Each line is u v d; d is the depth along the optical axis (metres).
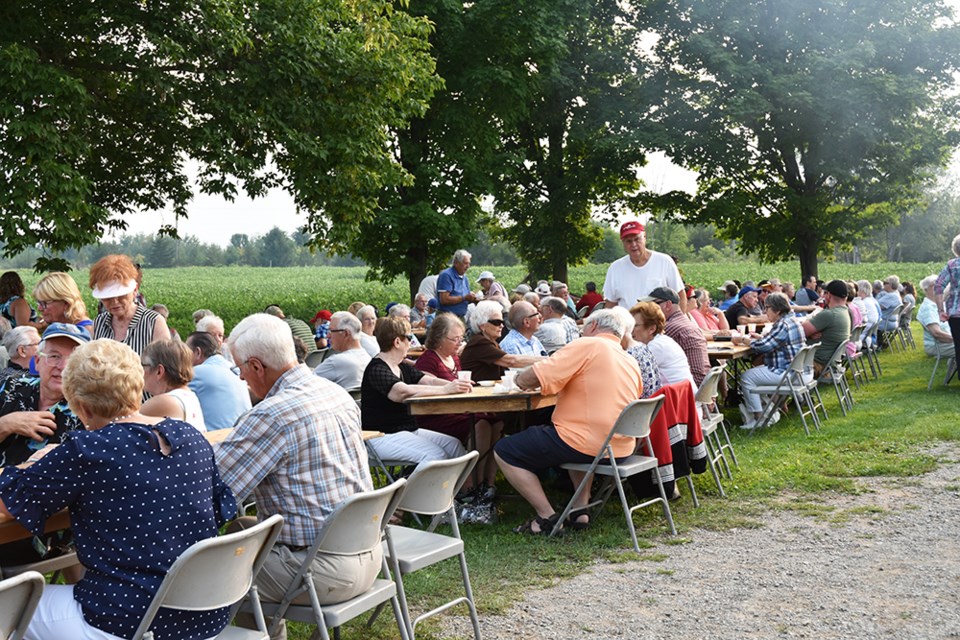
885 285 17.67
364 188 18.41
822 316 11.14
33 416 3.97
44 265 16.64
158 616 2.98
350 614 3.65
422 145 23.83
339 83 17.33
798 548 5.79
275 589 3.62
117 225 19.11
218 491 3.33
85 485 2.97
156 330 5.93
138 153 18.72
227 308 41.50
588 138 26.45
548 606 4.86
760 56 26.91
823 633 4.38
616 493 7.28
